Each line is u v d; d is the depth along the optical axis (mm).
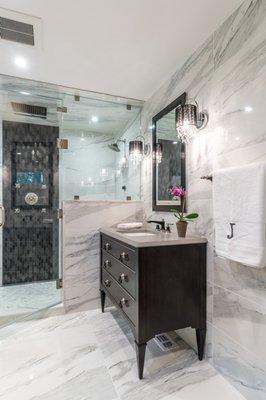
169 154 2018
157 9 1356
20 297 2436
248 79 1248
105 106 2623
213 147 1501
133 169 2672
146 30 1519
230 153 1364
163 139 2123
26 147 2779
